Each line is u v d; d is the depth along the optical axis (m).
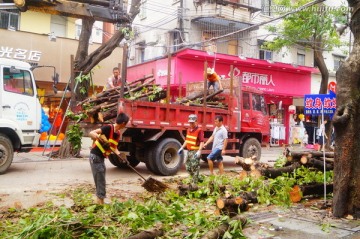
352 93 6.35
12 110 10.54
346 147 6.29
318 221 6.00
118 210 5.73
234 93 13.07
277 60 24.62
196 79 20.80
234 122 12.89
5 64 10.42
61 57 19.06
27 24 19.92
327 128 18.36
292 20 20.12
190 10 21.67
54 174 10.55
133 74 24.39
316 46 20.78
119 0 9.05
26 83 10.96
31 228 4.42
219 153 9.91
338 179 6.34
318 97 8.65
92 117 10.59
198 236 4.93
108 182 9.56
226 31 22.58
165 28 23.22
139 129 10.48
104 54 14.10
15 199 7.39
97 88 19.98
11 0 8.52
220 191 7.25
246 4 22.89
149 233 4.77
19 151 10.98
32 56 18.17
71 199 7.43
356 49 6.50
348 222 5.98
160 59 21.50
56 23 21.00
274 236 5.19
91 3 8.78
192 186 7.49
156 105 10.70
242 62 21.67
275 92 23.55
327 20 19.53
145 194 8.03
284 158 9.12
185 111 11.48
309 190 7.63
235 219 5.46
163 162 10.80
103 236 4.66
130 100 10.10
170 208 5.95
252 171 7.99
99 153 6.60
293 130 24.38
